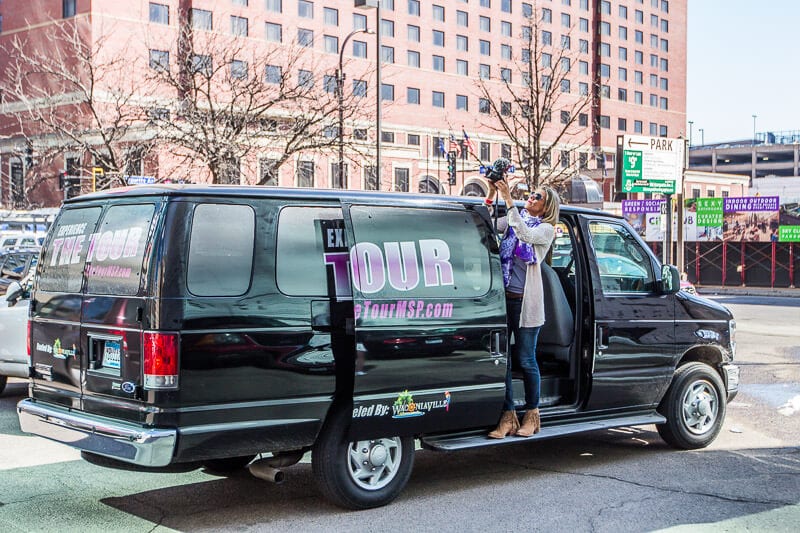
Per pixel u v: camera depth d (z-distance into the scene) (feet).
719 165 429.38
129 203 16.99
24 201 133.59
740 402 32.48
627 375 22.57
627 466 22.38
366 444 18.13
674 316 23.77
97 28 165.89
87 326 17.21
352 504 17.84
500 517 17.61
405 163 211.61
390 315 17.89
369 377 17.49
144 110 73.92
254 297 16.40
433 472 21.72
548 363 22.95
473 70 261.65
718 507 18.39
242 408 16.17
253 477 21.02
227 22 196.13
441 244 19.08
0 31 183.52
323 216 17.57
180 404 15.57
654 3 320.70
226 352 15.98
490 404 19.49
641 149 86.89
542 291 20.31
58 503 18.57
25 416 18.48
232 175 69.10
